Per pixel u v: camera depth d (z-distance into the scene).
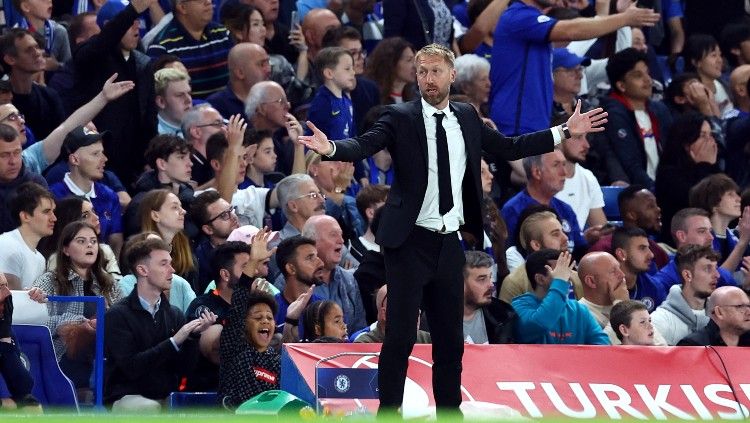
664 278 47.12
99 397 35.50
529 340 40.72
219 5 60.78
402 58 54.59
